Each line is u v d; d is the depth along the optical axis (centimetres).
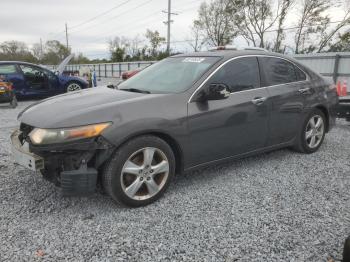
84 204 335
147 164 323
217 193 364
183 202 342
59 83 1250
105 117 300
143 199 328
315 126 497
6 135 629
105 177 308
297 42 3588
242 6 3806
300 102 461
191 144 350
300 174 421
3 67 1140
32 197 350
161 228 293
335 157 490
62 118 296
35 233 283
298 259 253
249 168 441
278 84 438
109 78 3728
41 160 295
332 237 281
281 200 348
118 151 305
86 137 289
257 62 423
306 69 489
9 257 251
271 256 256
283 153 505
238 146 396
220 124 369
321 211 326
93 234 283
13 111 972
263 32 3791
